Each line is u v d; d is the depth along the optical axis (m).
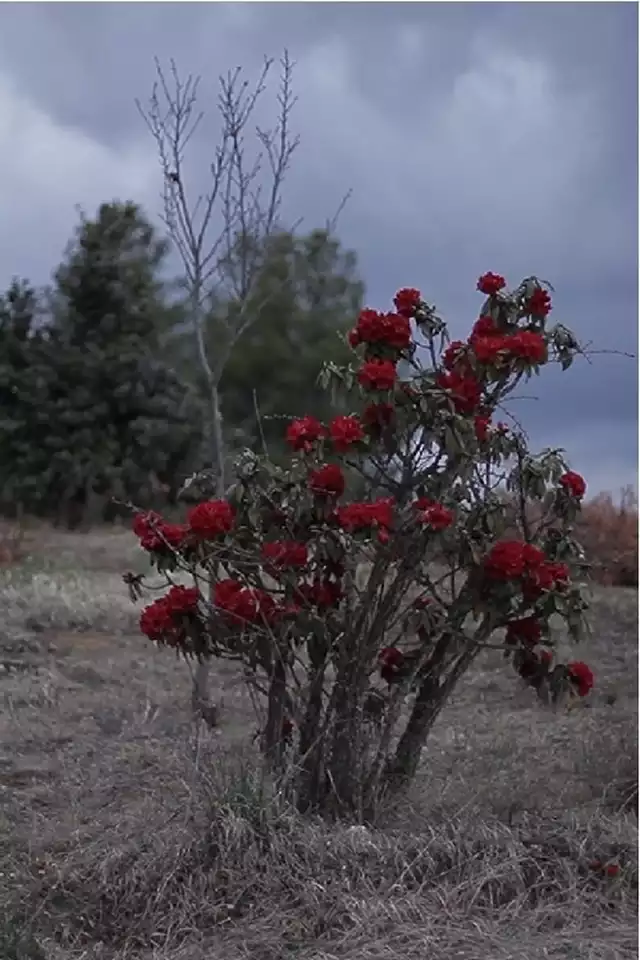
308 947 3.86
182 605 4.53
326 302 23.98
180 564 4.68
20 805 5.15
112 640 9.44
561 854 4.50
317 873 4.16
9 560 13.57
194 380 22.39
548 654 4.76
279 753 4.63
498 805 4.99
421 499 4.48
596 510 11.95
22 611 9.89
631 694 7.72
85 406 21.77
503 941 3.89
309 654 4.61
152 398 21.83
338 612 4.54
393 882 4.17
